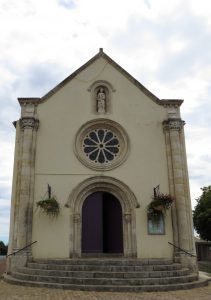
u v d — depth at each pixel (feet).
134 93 65.67
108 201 61.46
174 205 58.13
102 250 58.39
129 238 57.41
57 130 62.49
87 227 59.41
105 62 67.41
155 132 63.41
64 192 59.16
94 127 63.98
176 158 60.08
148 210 58.18
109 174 60.59
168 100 64.69
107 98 65.77
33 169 59.36
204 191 131.03
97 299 34.60
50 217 57.36
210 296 37.14
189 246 55.72
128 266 45.91
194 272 53.21
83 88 65.46
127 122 63.98
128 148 62.08
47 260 49.55
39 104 63.67
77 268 45.98
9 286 42.65
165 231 57.36
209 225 120.67
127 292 39.65
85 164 60.70
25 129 60.70
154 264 48.98
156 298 35.76
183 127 63.82
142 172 60.90
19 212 55.93
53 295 36.19
